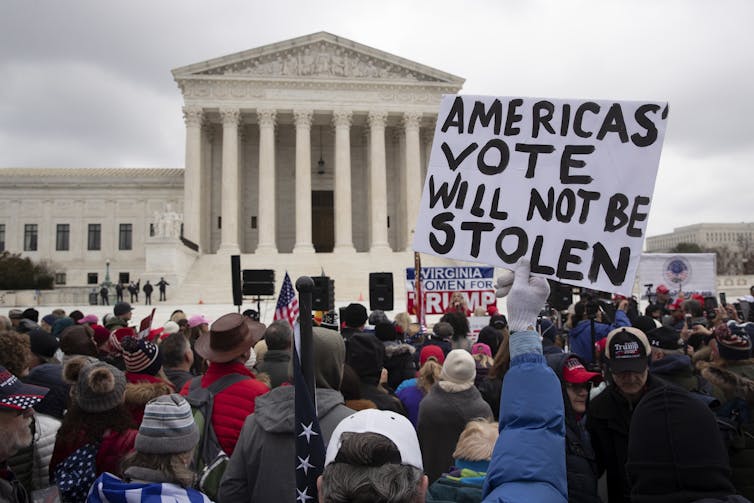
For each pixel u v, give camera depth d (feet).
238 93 243.19
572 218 22.09
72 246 318.86
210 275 222.48
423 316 80.28
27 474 23.77
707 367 24.70
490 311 80.64
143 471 17.10
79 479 20.30
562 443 14.96
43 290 242.99
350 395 26.68
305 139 243.81
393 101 249.75
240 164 262.47
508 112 22.91
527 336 16.44
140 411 23.95
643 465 14.51
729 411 23.48
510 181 22.58
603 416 20.48
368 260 233.55
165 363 32.14
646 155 22.18
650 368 25.36
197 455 22.62
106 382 20.88
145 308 181.78
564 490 14.35
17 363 27.27
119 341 37.11
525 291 16.97
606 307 53.06
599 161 22.29
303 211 240.32
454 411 25.99
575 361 21.03
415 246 22.88
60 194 321.11
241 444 19.45
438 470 26.09
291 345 30.63
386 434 13.20
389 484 11.62
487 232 22.36
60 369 30.89
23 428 19.36
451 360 26.81
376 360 30.19
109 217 321.11
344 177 243.81
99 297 237.04
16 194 320.70
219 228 262.26
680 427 14.34
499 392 31.42
